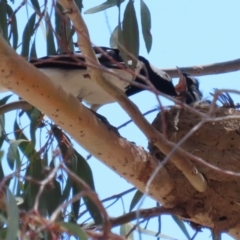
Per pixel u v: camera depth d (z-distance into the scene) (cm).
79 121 725
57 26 857
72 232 470
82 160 870
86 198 827
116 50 974
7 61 659
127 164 797
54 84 693
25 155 876
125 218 823
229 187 921
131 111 730
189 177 834
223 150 971
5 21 857
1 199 540
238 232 919
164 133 567
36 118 892
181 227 933
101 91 1004
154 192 866
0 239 609
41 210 819
